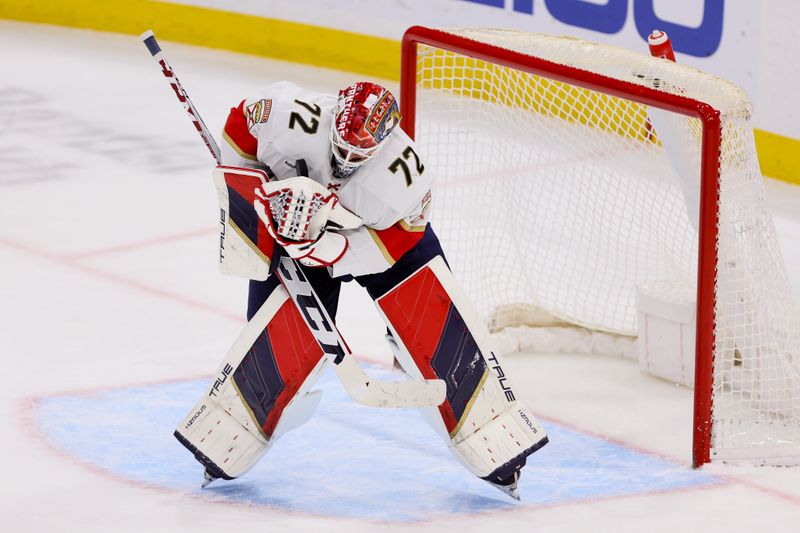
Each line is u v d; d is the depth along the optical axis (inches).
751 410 549.3
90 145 1024.9
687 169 572.1
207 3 1332.4
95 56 1320.1
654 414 554.6
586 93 815.7
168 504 457.7
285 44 1277.1
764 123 933.2
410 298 449.1
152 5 1378.0
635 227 705.0
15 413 542.3
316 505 460.4
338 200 417.7
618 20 997.2
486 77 994.1
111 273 742.5
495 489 478.9
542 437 455.5
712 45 946.1
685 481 485.7
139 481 478.9
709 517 452.4
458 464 503.5
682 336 580.1
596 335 629.0
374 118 399.9
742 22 924.0
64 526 438.3
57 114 1110.4
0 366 596.7
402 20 1160.2
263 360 449.1
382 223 424.2
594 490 477.4
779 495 472.1
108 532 433.4
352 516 450.9
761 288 532.1
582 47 557.3
